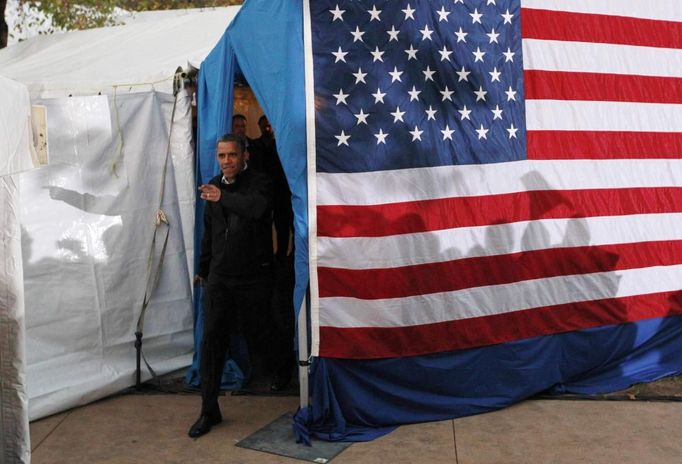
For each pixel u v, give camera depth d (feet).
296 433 16.52
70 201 19.19
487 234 18.02
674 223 20.52
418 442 16.37
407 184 17.22
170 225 20.98
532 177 18.62
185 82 20.93
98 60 26.48
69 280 19.10
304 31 16.67
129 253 20.22
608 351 19.72
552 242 18.84
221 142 16.96
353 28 16.90
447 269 17.60
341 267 16.80
